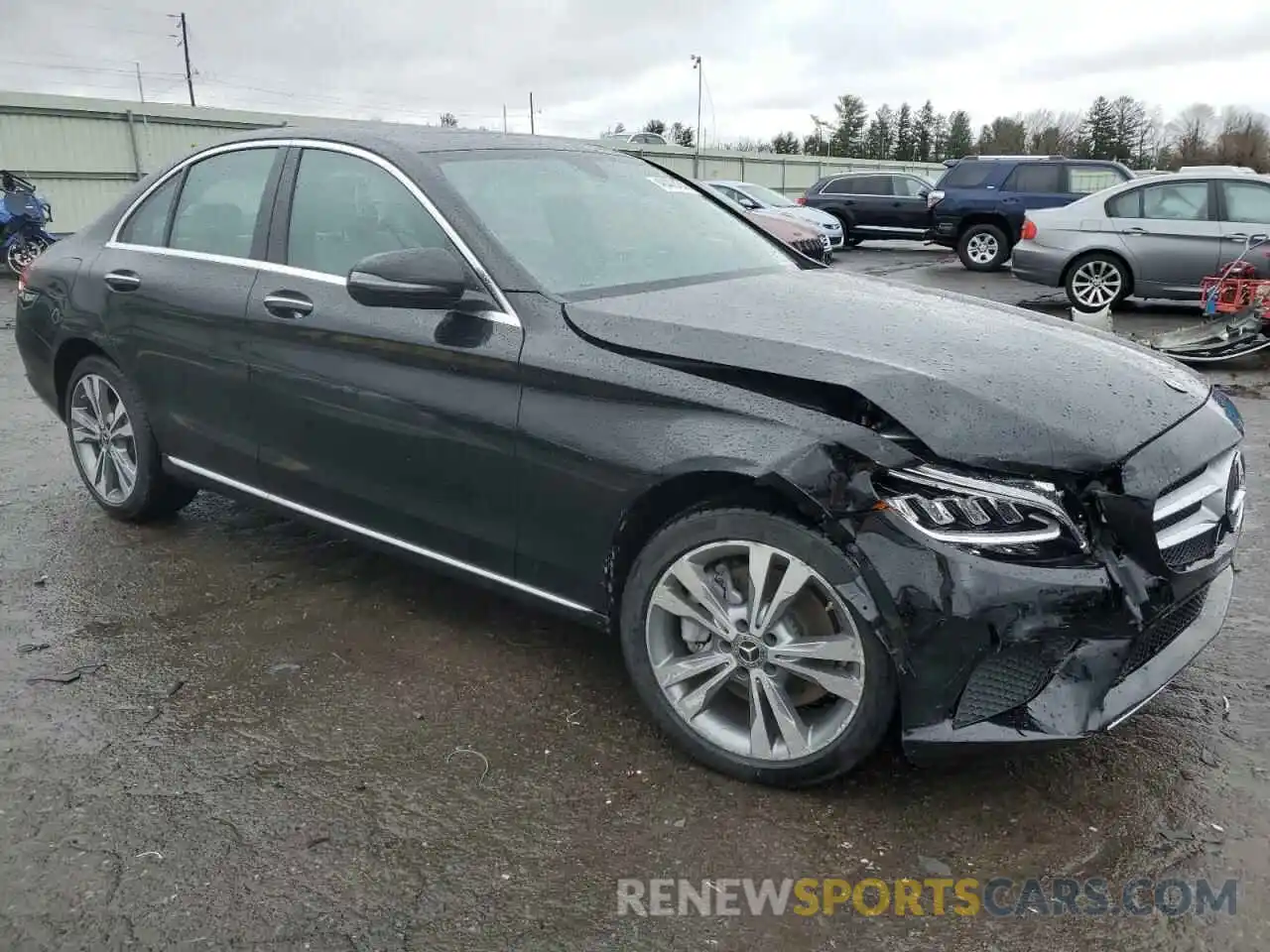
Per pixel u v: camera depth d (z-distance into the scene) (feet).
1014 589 7.68
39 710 10.23
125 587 13.14
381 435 10.83
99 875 7.86
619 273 10.86
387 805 8.72
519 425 9.64
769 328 9.18
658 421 8.82
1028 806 8.61
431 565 11.01
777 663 8.66
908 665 7.90
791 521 8.30
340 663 11.17
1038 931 7.27
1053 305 40.34
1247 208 35.01
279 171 12.32
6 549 14.40
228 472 12.99
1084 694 7.93
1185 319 36.55
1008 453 7.77
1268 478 17.35
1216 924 7.28
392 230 11.02
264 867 7.96
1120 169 54.13
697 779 9.06
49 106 64.90
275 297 11.78
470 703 10.37
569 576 9.75
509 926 7.37
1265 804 8.57
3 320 38.14
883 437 7.97
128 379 14.01
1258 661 11.00
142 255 13.78
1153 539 8.01
